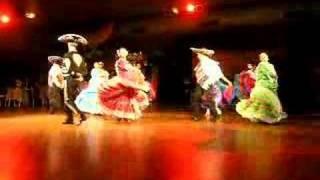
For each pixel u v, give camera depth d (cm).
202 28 1964
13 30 2223
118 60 1203
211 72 1270
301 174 559
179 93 2353
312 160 654
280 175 555
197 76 1283
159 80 2303
